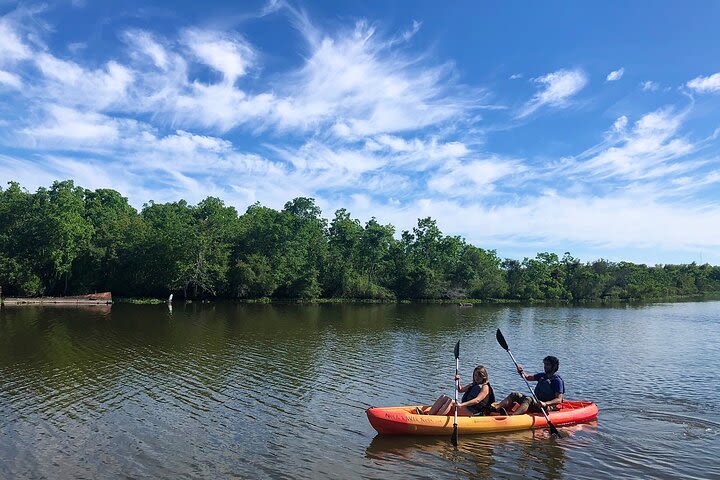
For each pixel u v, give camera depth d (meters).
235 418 12.14
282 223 64.38
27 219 52.09
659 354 22.75
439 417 10.95
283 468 9.18
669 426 11.83
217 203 68.56
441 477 8.91
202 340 24.25
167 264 53.97
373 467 9.30
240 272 56.34
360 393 14.75
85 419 11.84
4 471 8.84
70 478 8.60
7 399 13.40
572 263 94.25
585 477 8.98
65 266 51.97
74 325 29.22
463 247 88.38
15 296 51.03
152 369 17.36
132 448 10.04
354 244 73.38
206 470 9.02
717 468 9.39
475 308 58.12
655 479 8.91
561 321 40.53
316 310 47.72
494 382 16.62
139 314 37.25
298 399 13.97
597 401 14.16
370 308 53.66
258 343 23.73
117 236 55.84
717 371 18.56
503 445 10.48
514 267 84.62
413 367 18.69
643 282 97.31
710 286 113.19
